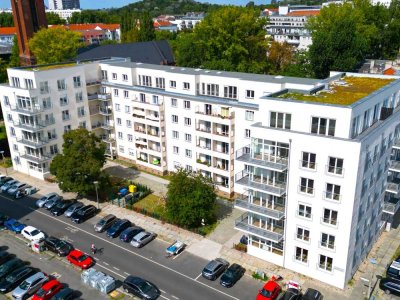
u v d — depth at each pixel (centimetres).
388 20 13500
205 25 11088
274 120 4450
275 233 4703
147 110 7425
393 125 4906
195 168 7088
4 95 7644
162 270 4953
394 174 5494
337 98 4462
